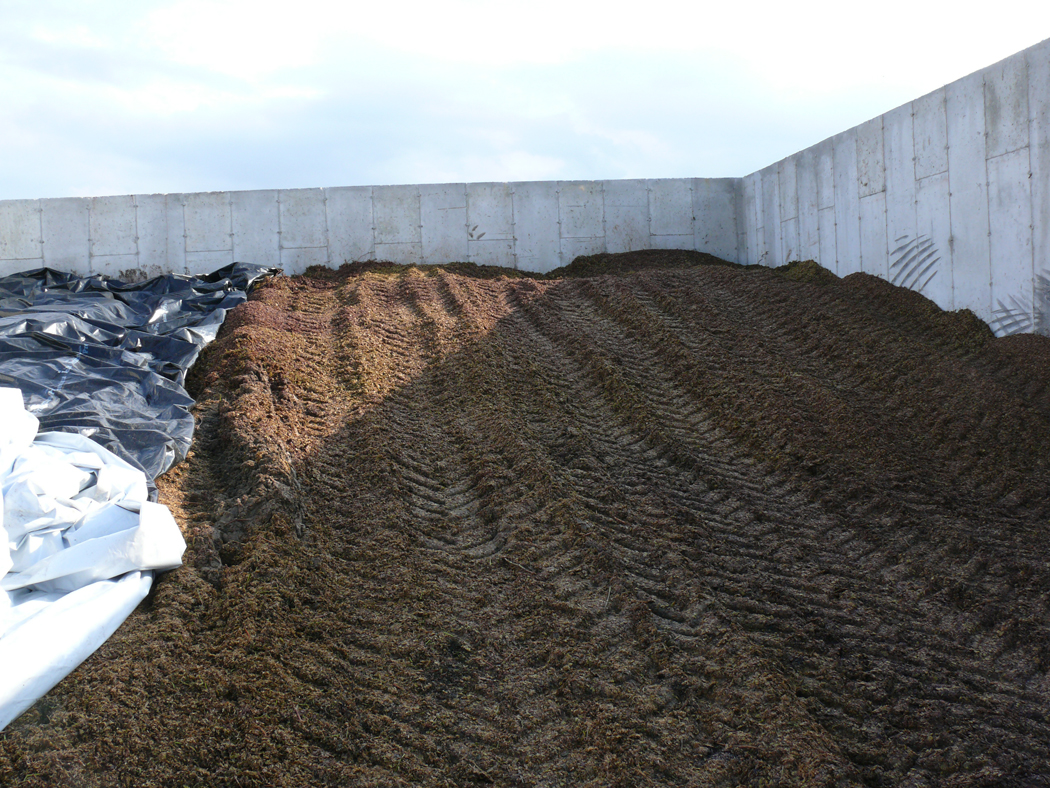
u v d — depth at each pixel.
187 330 6.89
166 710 2.71
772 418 6.06
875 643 3.49
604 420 6.20
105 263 10.55
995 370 6.64
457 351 7.27
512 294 9.28
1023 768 2.73
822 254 9.93
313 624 3.32
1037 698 3.16
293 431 5.42
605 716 2.86
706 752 2.70
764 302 8.83
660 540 4.34
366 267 10.69
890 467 5.36
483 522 4.51
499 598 3.69
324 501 4.56
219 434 5.12
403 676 3.06
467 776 2.55
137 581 3.26
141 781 2.41
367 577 3.81
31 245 10.38
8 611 2.88
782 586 3.97
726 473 5.39
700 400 6.57
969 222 7.46
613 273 11.06
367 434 5.50
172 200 10.68
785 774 2.57
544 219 11.62
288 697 2.83
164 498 4.19
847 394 6.64
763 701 2.95
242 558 3.74
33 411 4.77
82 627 2.89
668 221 11.95
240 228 10.83
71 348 5.97
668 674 3.11
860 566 4.24
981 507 4.91
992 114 7.12
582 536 4.21
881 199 8.73
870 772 2.66
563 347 7.68
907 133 8.27
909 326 7.83
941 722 2.96
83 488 3.54
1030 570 4.11
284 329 7.58
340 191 11.06
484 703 2.94
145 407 5.24
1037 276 6.72
